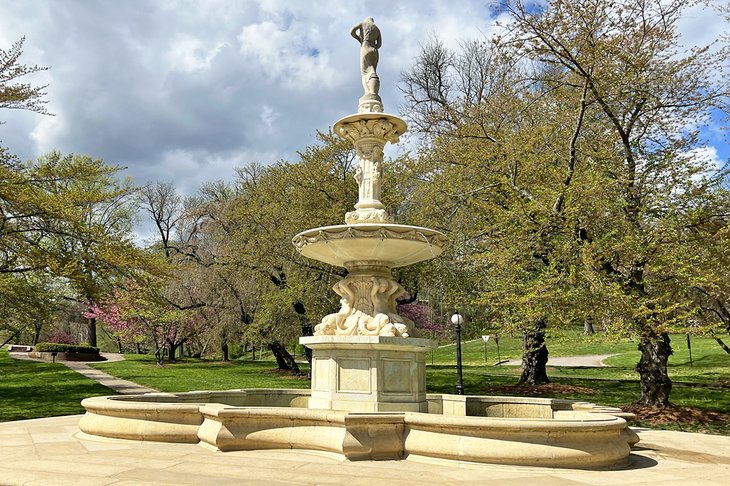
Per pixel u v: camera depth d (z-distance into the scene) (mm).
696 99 14461
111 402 7699
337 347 8008
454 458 6027
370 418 6312
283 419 6707
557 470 5828
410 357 8156
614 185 12945
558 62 14508
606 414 7516
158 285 17031
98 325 52719
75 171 17094
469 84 24531
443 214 18047
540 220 13117
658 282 12852
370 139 9273
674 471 6125
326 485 4824
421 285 23344
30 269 16453
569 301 12086
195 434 7117
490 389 19688
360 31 9977
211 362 37906
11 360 36406
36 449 6598
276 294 23156
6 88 14867
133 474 5129
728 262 12852
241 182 30688
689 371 26000
